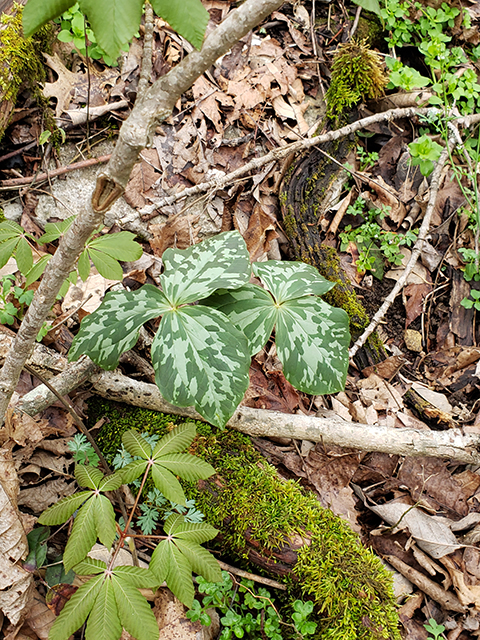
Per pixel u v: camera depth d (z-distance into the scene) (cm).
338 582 39
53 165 60
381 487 53
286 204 63
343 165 63
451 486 53
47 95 59
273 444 52
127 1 15
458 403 60
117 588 30
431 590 47
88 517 32
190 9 15
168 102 21
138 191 61
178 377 37
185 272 41
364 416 56
